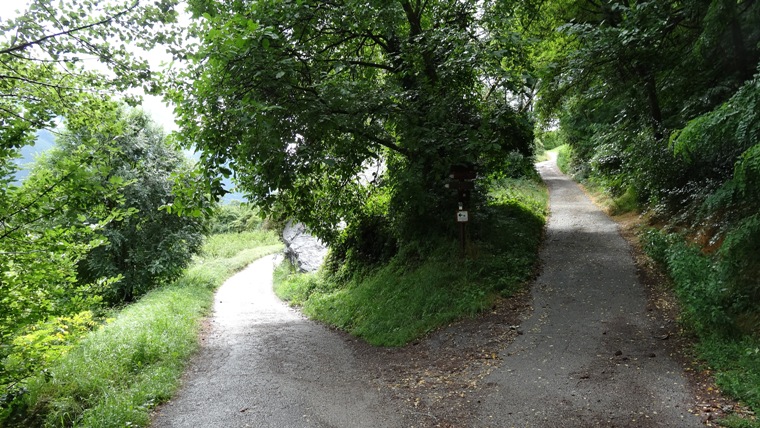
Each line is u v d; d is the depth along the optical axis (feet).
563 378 19.12
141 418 19.08
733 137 23.21
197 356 29.99
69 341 24.62
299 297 52.80
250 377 24.52
